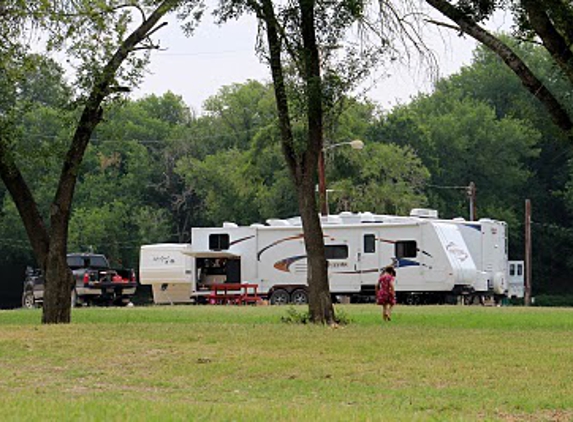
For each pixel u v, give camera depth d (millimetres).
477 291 99875
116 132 61062
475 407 27172
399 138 166625
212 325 53156
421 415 25109
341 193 139500
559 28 47750
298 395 29547
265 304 101062
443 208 167625
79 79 54844
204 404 26719
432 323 56188
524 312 70875
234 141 177750
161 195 174875
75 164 57281
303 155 54438
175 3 52406
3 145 56000
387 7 50344
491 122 170875
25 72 54438
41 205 151500
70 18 52562
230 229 103062
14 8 51281
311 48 52500
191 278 104500
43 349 40562
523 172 171125
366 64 52031
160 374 33938
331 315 54656
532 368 34750
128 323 56438
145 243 162625
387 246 96750
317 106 52750
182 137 179125
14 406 25094
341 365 35500
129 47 54469
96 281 97438
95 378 33281
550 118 50250
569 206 167750
